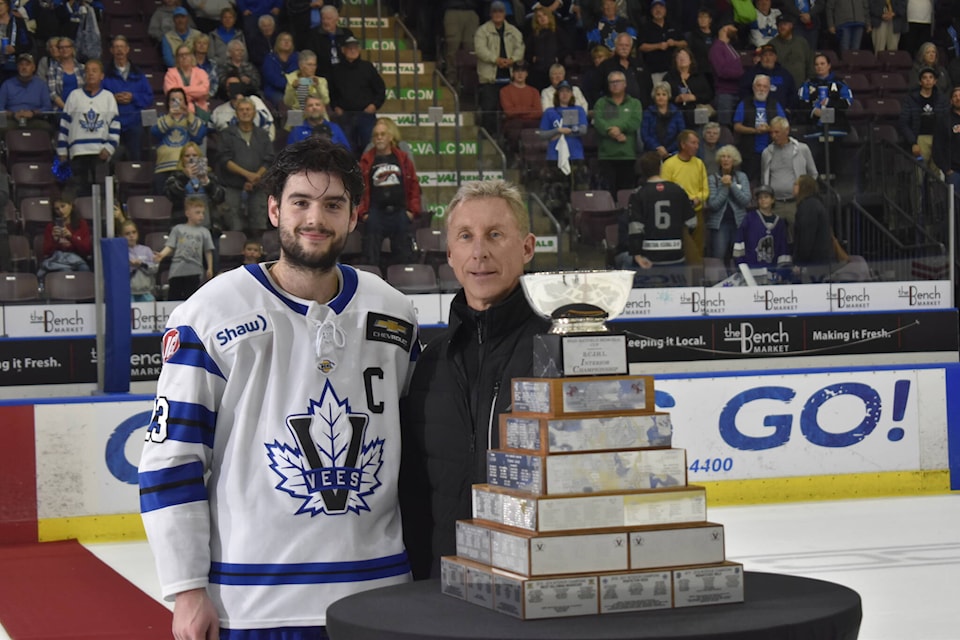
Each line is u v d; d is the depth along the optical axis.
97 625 5.86
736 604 2.13
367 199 9.74
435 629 1.97
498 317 2.84
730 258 10.55
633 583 2.09
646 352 10.47
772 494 9.59
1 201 9.34
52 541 8.39
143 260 9.46
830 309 10.76
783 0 15.42
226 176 9.50
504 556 2.15
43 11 13.14
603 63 12.84
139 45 14.42
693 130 10.36
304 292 2.92
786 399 9.62
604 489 2.14
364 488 2.86
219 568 2.80
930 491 9.94
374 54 15.42
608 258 10.34
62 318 9.59
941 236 10.91
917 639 5.31
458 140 10.01
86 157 9.38
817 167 10.60
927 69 13.99
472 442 2.87
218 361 2.82
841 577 6.71
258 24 13.47
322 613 2.77
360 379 2.90
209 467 2.88
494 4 14.31
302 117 9.58
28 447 8.35
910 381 9.88
